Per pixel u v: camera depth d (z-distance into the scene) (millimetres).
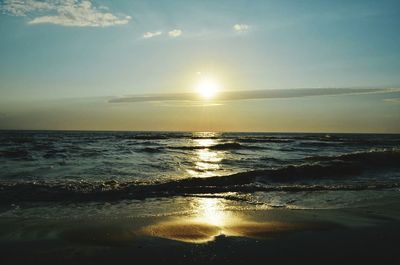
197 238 6656
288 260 5504
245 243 6348
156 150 32562
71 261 5484
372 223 7777
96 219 8148
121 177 15078
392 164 19391
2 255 5691
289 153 31453
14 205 9680
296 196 11367
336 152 32750
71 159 22594
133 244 6285
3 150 28797
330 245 6207
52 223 7727
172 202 10344
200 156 27031
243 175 14750
